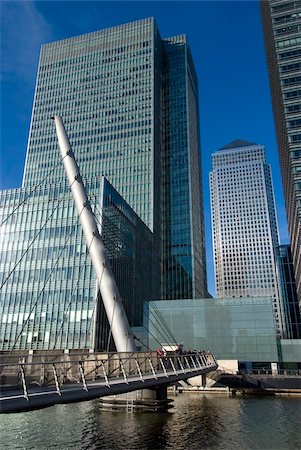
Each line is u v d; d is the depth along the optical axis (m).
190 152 158.12
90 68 163.00
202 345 71.94
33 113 161.12
